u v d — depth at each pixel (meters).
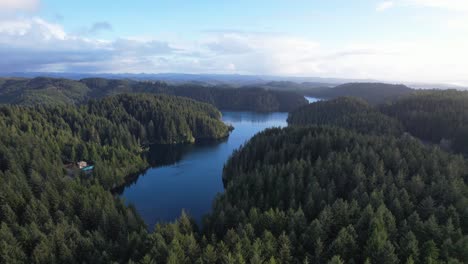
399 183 77.56
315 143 113.38
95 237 63.34
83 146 134.50
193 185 122.69
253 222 62.28
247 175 94.00
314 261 51.75
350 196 73.62
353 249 52.62
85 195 82.06
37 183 87.31
